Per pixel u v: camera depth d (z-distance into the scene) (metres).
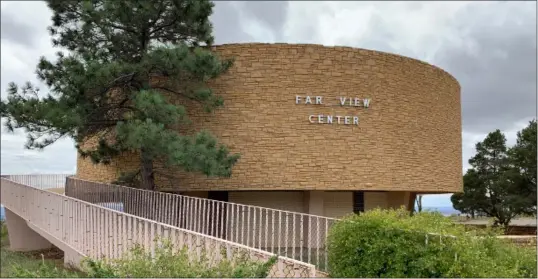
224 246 9.20
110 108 16.12
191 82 16.39
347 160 17.23
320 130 17.19
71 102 14.30
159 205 14.24
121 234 12.12
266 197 18.92
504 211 32.91
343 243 9.05
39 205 18.80
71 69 14.02
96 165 20.89
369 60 17.89
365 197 20.41
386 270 8.31
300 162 16.97
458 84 22.67
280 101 17.16
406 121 18.58
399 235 8.30
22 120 14.07
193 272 7.00
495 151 37.66
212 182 17.16
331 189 17.03
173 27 16.59
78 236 14.60
